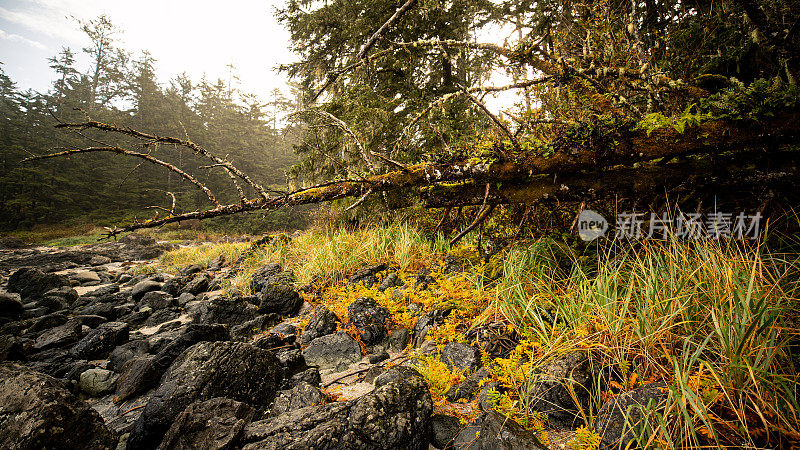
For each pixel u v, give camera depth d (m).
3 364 2.08
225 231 25.50
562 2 4.06
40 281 7.41
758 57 2.78
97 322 4.80
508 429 1.60
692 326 1.97
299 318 4.21
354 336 3.28
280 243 8.10
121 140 31.33
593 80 2.93
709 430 1.41
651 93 2.96
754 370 1.52
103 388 3.00
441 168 2.70
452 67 8.99
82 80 39.44
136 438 2.10
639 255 2.64
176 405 2.14
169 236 23.08
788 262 2.00
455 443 1.73
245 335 3.84
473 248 4.55
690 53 3.34
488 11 8.15
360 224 7.15
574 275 2.86
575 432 1.72
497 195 2.82
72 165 29.11
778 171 2.25
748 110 2.15
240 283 6.30
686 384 1.48
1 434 1.68
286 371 2.68
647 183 2.56
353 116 7.03
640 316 2.02
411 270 4.86
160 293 5.78
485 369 2.26
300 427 1.86
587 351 2.04
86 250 14.49
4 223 24.05
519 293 2.72
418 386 1.95
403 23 7.20
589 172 2.65
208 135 32.25
